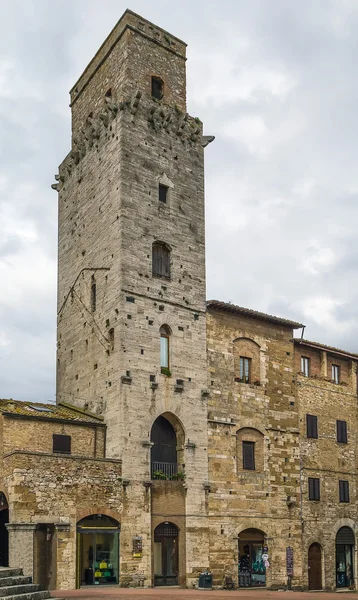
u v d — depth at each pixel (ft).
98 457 146.61
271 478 169.58
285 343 183.93
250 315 175.83
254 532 163.73
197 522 152.05
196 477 154.61
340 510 183.42
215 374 165.58
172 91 180.75
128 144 165.07
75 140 190.90
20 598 88.02
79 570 132.57
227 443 163.12
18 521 126.31
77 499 134.82
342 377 197.98
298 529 171.53
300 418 181.78
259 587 160.35
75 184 183.01
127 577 138.10
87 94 188.96
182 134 176.55
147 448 147.84
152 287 159.43
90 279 167.53
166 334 160.35
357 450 194.18
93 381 158.71
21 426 140.67
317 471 181.06
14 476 128.57
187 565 147.74
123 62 173.37
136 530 141.59
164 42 182.39
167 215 167.73
